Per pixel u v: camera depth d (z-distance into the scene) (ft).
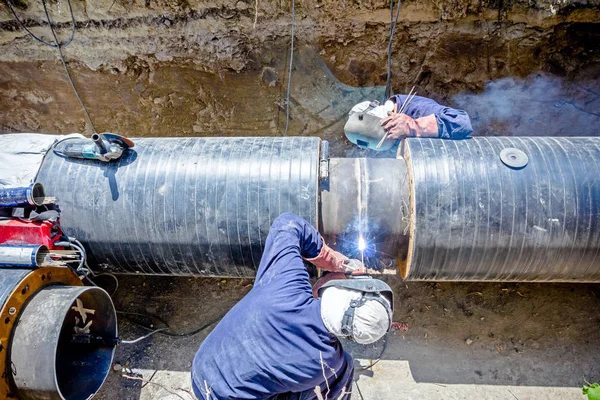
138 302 9.65
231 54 10.68
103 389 8.50
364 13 9.80
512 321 9.02
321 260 6.72
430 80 10.80
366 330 5.26
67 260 7.76
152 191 7.55
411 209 7.32
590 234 6.97
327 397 6.20
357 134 8.61
